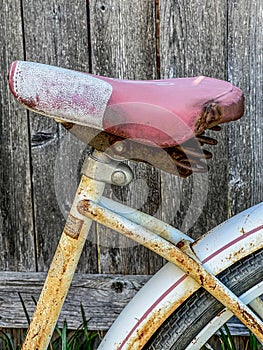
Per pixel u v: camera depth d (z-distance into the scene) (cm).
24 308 107
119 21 101
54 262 67
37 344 68
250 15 99
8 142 107
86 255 111
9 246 112
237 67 101
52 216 110
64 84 59
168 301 67
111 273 112
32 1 101
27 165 108
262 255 68
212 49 100
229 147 104
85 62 103
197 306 68
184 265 65
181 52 101
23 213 110
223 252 67
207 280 65
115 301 112
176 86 64
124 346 68
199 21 100
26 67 59
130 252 110
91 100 59
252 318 66
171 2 99
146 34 101
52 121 106
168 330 68
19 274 113
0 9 102
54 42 103
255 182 105
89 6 101
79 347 108
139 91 61
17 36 103
